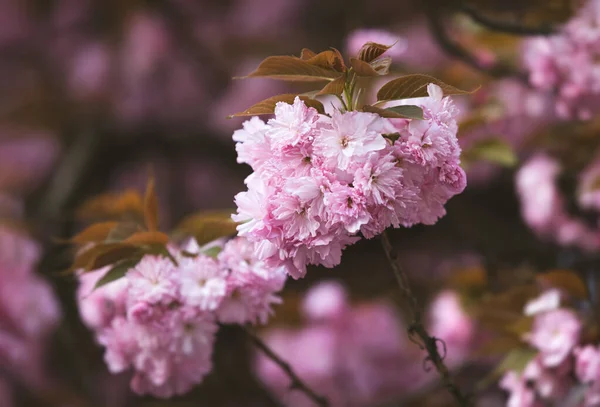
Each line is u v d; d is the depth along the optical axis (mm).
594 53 2414
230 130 4418
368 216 1904
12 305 2742
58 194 3578
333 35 4574
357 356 3154
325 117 1929
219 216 2152
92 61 4777
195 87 4715
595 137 2656
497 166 3324
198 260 2039
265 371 2992
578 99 2420
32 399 3291
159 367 2078
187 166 4367
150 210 2133
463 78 2781
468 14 2459
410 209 1922
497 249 2834
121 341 2078
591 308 2236
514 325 2250
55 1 4949
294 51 4648
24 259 2811
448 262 3576
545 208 2695
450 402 2545
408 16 4066
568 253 2678
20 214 4168
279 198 1913
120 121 4617
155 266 2043
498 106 2680
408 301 2041
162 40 4730
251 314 2053
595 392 2195
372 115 1912
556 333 2215
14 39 4930
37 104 4809
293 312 3115
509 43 2682
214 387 2898
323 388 3061
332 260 1930
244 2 4832
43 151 4594
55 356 3277
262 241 1937
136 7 4840
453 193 1934
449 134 1923
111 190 4215
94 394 3248
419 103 1942
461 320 2662
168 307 2049
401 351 3221
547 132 2693
